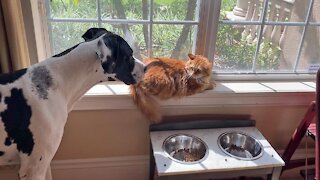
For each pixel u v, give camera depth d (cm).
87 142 159
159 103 150
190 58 143
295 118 169
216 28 149
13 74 105
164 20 146
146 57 153
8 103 100
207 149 138
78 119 151
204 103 155
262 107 163
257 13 151
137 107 148
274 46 161
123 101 148
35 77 104
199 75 139
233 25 152
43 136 104
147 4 142
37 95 102
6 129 100
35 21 133
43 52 143
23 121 101
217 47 156
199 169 126
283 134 174
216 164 129
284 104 163
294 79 169
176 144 149
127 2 140
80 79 110
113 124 156
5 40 120
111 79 112
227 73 163
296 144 157
